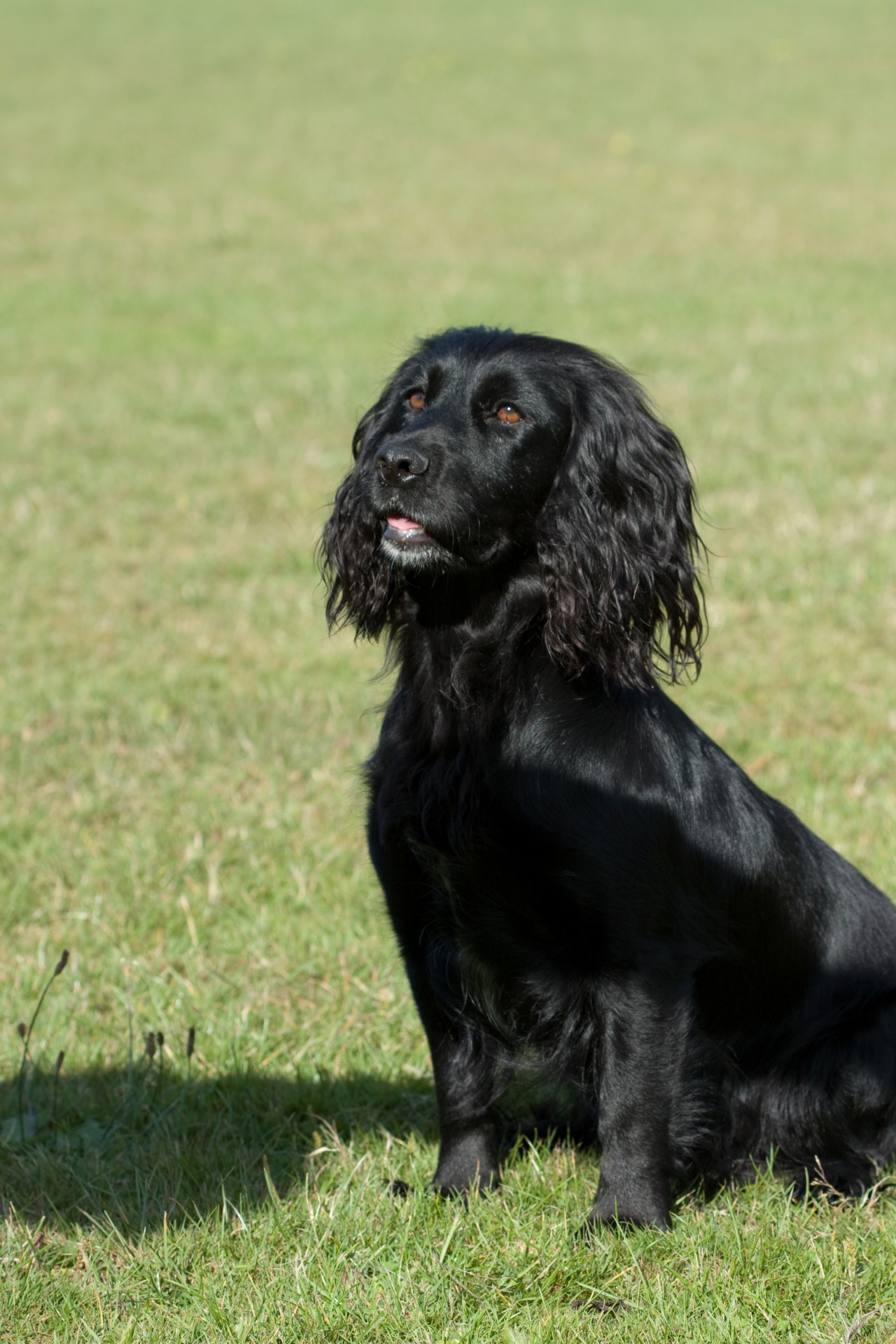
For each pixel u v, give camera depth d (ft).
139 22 242.99
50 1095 26.40
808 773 38.34
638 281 106.32
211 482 64.64
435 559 23.73
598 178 144.25
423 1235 22.39
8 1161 24.82
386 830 23.99
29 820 36.01
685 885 23.27
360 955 30.73
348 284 106.93
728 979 24.53
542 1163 25.05
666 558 24.72
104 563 54.85
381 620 26.27
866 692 43.04
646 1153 22.95
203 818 36.19
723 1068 25.22
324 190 141.49
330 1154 24.95
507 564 24.32
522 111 176.86
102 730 40.96
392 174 148.05
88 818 36.52
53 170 148.87
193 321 97.04
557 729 23.09
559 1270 21.45
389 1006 29.17
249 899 32.65
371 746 40.24
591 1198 24.13
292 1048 27.81
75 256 116.47
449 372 24.81
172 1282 21.33
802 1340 20.12
